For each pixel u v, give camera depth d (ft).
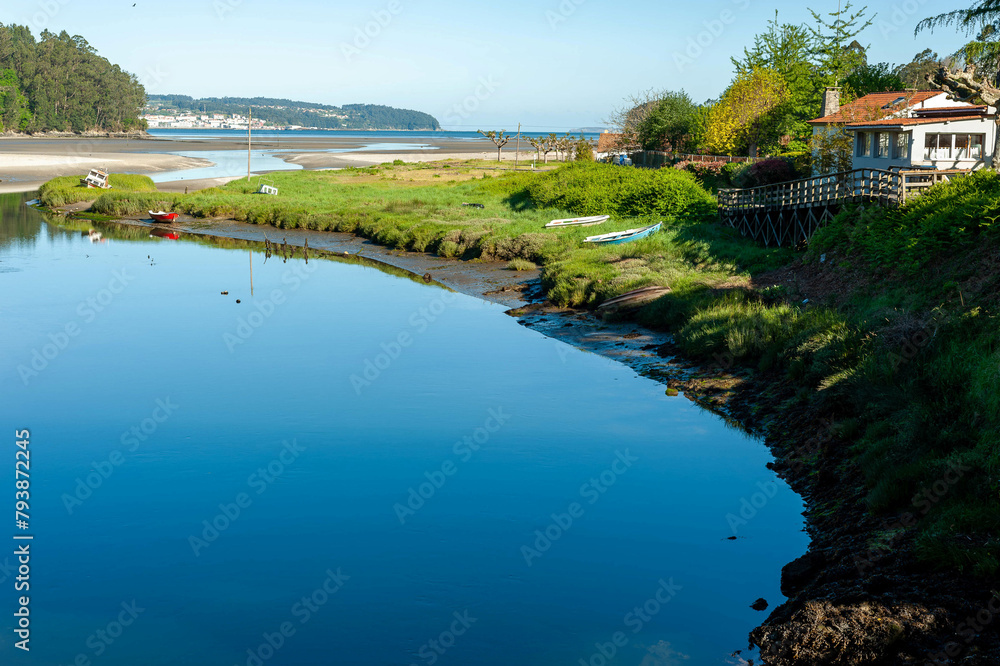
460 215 169.48
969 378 46.65
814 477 48.44
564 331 89.97
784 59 243.60
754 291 85.46
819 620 31.53
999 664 26.89
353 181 269.03
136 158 400.06
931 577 32.48
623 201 161.17
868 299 71.61
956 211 71.36
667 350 79.20
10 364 80.79
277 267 139.03
